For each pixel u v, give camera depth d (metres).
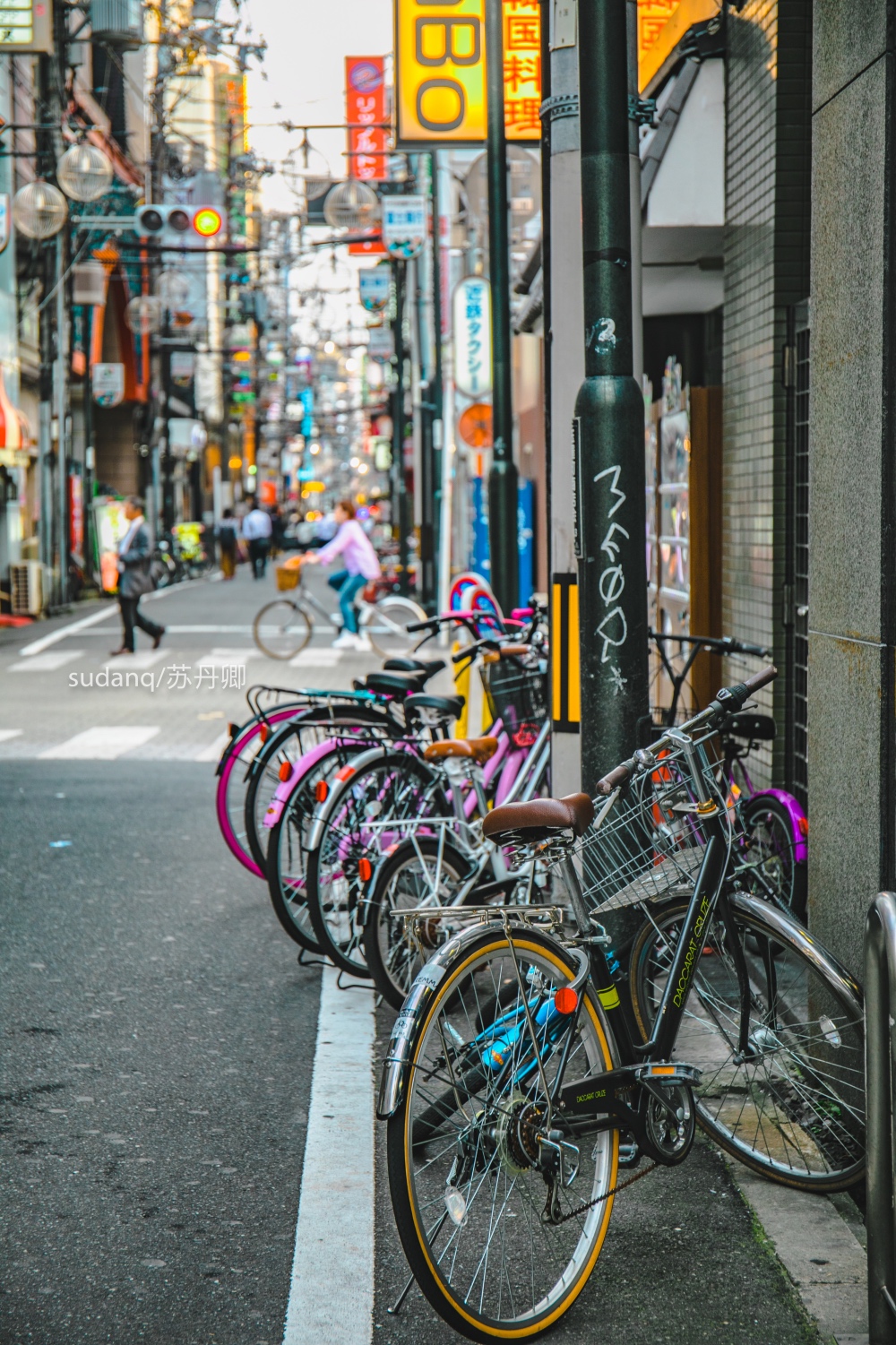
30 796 10.23
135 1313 3.56
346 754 6.51
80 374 32.94
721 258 9.45
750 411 7.48
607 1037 3.79
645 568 4.88
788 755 7.00
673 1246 3.90
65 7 23.44
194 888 7.84
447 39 12.76
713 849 4.14
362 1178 4.30
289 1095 4.98
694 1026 5.19
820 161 4.59
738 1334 3.47
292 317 58.25
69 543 29.70
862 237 4.21
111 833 9.11
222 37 25.00
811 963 4.11
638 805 4.05
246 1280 3.72
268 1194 4.22
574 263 5.88
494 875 5.44
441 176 24.28
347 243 27.36
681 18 8.09
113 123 38.38
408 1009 3.39
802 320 6.73
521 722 7.03
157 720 14.05
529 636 7.62
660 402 9.84
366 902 5.50
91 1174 4.36
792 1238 3.88
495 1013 3.62
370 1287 3.68
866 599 4.23
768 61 7.02
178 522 54.53
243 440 79.81
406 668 7.20
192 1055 5.37
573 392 5.91
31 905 7.43
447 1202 3.51
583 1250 3.62
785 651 7.01
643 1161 4.39
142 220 21.75
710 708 4.11
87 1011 5.84
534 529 23.08
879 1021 3.19
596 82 4.78
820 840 4.69
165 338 40.62
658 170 8.15
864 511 4.24
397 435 35.09
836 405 4.47
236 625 24.88
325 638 22.98
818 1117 4.25
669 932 4.27
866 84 4.16
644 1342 3.44
